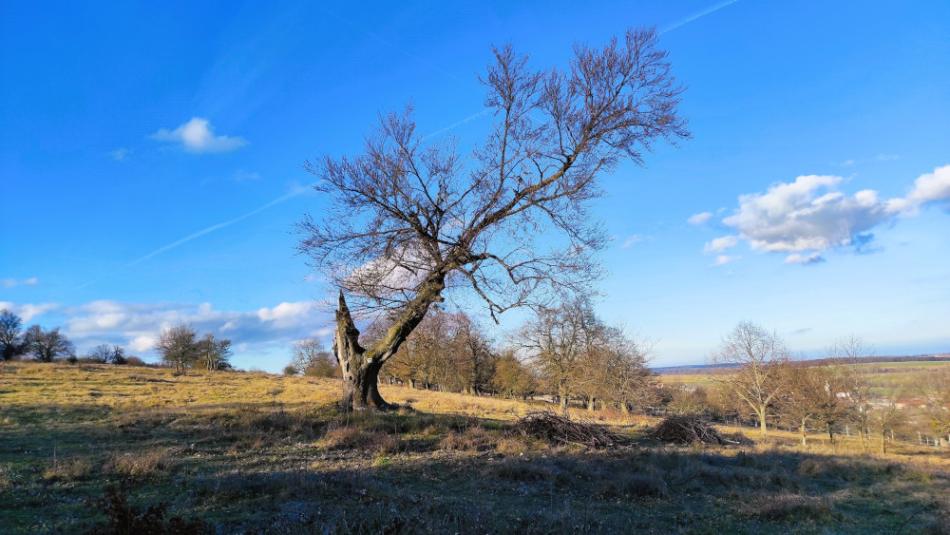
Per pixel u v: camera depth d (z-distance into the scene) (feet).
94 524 23.65
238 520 24.47
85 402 72.79
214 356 220.02
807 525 29.81
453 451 46.26
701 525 28.94
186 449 41.70
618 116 54.95
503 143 57.72
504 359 214.69
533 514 27.86
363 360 62.85
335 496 28.48
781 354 151.12
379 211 57.67
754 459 52.37
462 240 57.88
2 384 96.17
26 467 33.63
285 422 52.95
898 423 142.61
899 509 35.47
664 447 57.98
